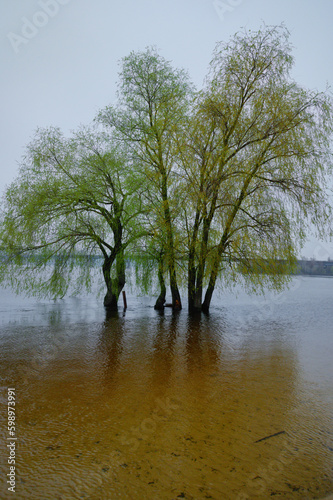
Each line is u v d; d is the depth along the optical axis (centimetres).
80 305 2442
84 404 789
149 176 1858
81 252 2095
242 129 1781
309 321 1978
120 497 485
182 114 1900
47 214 1927
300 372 1037
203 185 1780
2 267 1939
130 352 1248
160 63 2019
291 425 699
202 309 2189
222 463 567
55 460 567
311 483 518
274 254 1800
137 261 1994
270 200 1814
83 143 2020
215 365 1104
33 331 1578
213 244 1877
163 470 547
